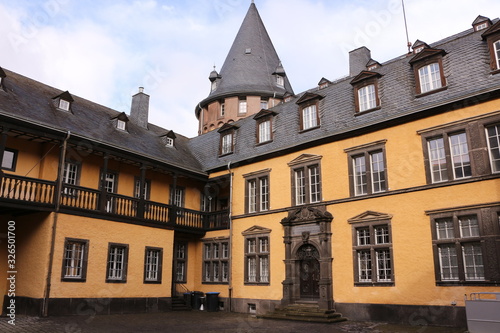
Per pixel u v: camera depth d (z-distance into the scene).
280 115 21.03
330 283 16.41
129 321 14.60
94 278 16.58
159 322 14.60
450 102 14.30
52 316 14.93
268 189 19.92
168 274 19.61
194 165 22.92
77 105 20.67
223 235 21.39
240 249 20.38
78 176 18.11
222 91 32.59
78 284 16.00
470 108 14.10
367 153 16.53
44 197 15.66
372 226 15.74
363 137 16.78
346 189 16.84
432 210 14.23
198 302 20.66
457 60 15.34
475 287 12.87
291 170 19.02
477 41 15.28
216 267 21.44
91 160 18.78
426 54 15.95
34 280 15.45
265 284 18.83
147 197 20.92
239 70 33.44
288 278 17.84
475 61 14.85
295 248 17.94
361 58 25.03
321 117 18.83
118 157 18.44
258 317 16.91
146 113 25.27
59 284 15.41
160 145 22.92
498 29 14.34
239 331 12.61
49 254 15.27
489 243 12.82
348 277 16.03
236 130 23.06
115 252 17.70
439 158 14.70
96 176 18.86
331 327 13.73
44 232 15.64
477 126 13.84
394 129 15.90
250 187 20.94
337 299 16.17
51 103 18.88
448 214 13.87
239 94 31.80
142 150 20.23
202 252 22.20
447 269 13.73
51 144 17.27
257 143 21.20
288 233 18.28
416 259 14.34
